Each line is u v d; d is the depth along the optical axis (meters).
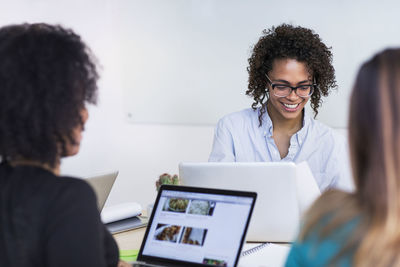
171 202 1.56
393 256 0.77
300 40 2.11
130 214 2.14
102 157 4.34
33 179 0.99
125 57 4.18
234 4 3.69
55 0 4.29
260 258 1.67
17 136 0.98
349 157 0.85
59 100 0.99
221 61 3.80
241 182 1.74
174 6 3.94
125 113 4.24
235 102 3.78
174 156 4.09
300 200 1.73
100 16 4.23
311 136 2.24
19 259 0.96
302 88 2.11
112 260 1.19
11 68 0.97
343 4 3.30
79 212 0.95
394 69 0.80
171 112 4.05
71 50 1.03
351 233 0.81
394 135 0.77
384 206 0.77
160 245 1.51
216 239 1.43
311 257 0.85
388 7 3.16
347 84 3.32
